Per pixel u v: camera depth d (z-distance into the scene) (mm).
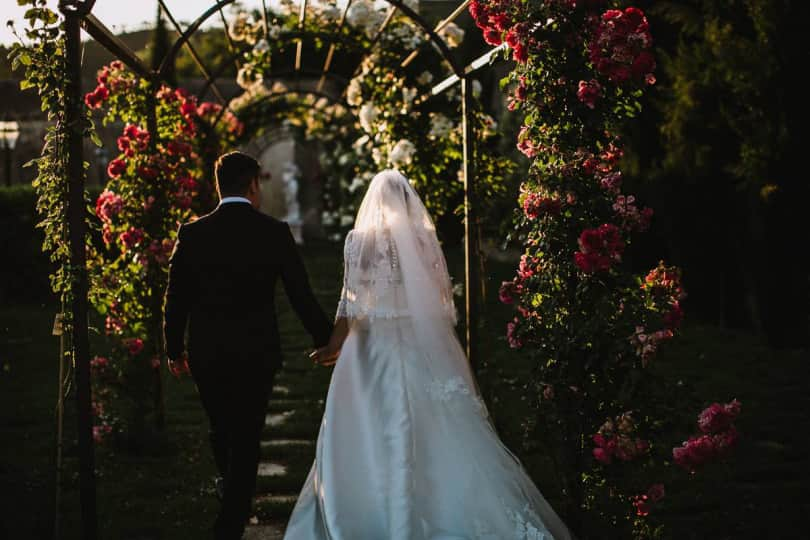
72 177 3684
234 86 24734
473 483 3316
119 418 5578
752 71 7652
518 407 6293
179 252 3727
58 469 3969
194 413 6559
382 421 3414
